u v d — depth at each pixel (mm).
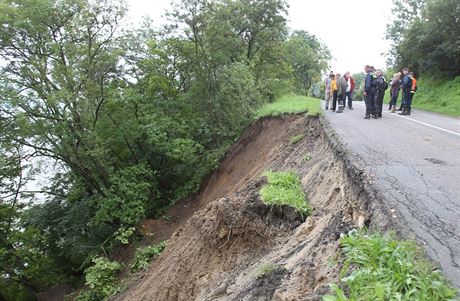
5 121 15711
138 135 19141
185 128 19438
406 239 4066
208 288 7488
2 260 20125
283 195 7613
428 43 23141
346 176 6668
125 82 19875
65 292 18953
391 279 3312
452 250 3842
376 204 5047
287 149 12570
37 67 15383
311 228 6340
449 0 20906
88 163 17672
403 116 14805
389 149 8039
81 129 16719
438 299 3051
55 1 15500
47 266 20578
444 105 19109
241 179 15375
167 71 20938
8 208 20906
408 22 25734
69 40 16328
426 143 8789
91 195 19672
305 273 4820
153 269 12016
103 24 16812
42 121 15766
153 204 19750
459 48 20891
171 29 18938
